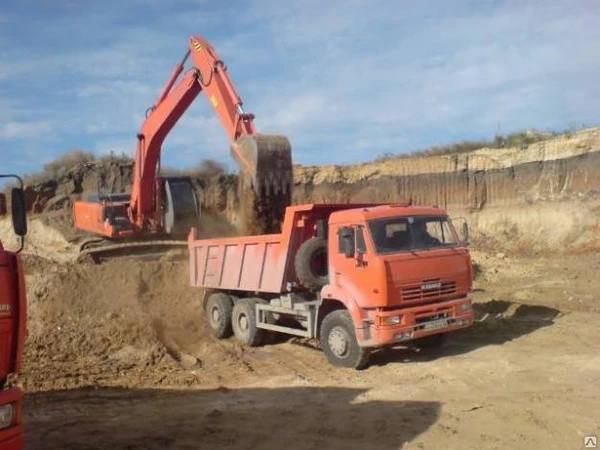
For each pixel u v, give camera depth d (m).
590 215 25.83
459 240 11.16
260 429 7.66
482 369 9.86
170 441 7.37
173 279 16.73
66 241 22.64
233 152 12.95
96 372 11.12
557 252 25.28
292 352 12.21
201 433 7.59
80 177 32.78
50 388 10.11
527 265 22.41
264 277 12.16
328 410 8.28
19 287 5.18
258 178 12.19
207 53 14.41
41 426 8.13
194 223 19.20
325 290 10.84
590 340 11.53
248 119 13.26
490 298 16.64
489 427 7.25
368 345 10.13
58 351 12.72
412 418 7.70
